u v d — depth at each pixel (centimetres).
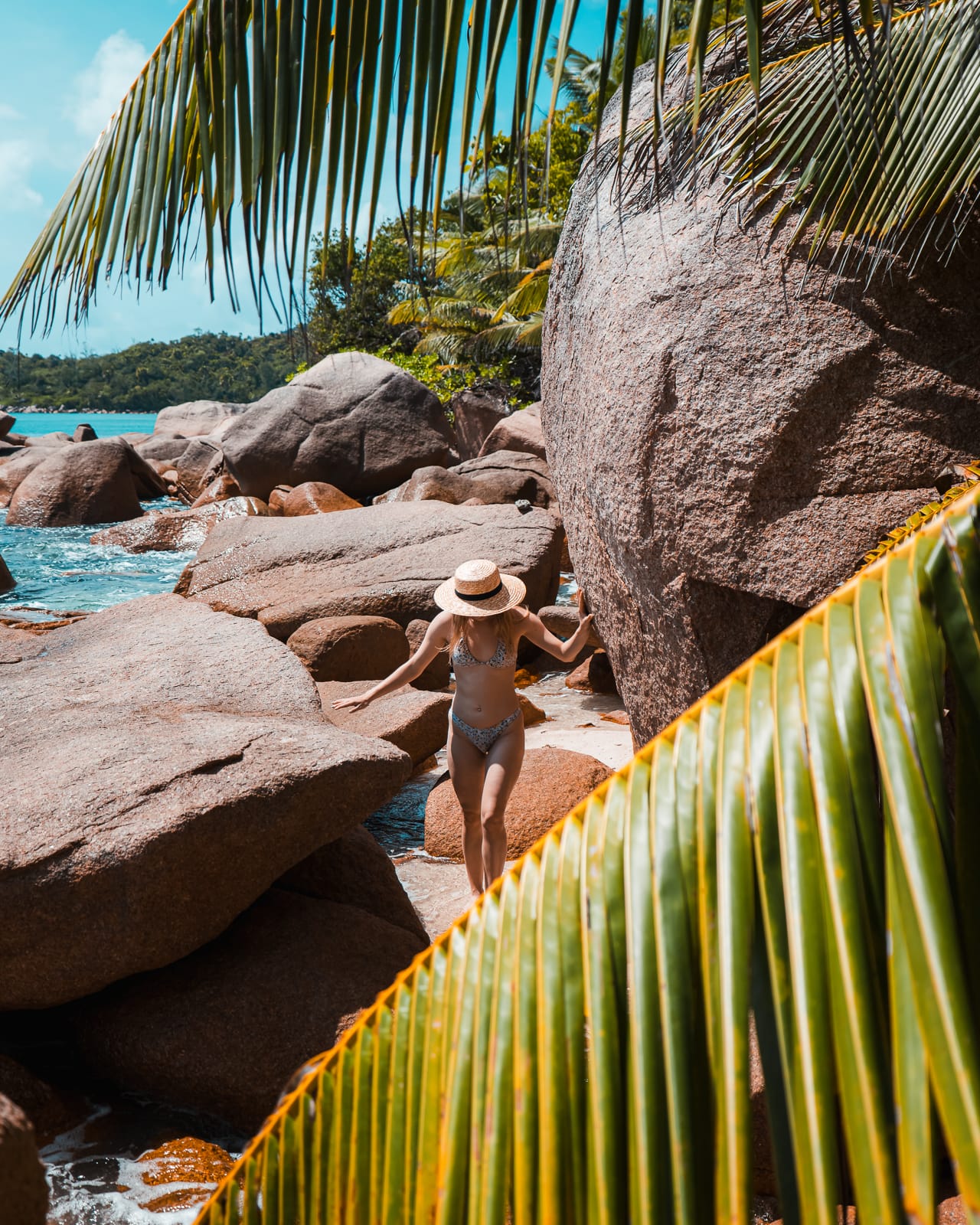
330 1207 133
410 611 1052
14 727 497
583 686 931
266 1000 375
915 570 114
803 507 436
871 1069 94
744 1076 99
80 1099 366
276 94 167
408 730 710
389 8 155
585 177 652
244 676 577
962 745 109
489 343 3212
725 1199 98
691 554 459
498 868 475
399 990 135
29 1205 179
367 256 164
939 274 437
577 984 114
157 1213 303
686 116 470
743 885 107
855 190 396
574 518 614
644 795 120
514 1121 111
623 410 490
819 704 111
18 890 358
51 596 1369
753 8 125
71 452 2119
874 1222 89
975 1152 87
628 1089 106
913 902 98
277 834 405
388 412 2052
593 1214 104
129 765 420
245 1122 353
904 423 429
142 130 189
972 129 336
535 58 132
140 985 390
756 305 458
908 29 355
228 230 175
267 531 1248
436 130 154
